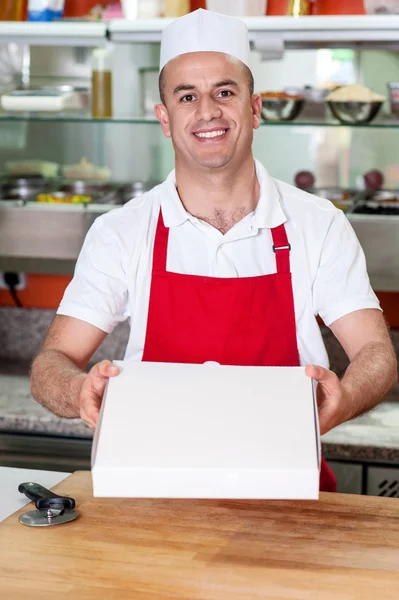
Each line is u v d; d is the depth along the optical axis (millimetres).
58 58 3064
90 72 3061
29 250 2848
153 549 1344
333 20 2490
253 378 1354
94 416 1379
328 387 1388
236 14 2566
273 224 1801
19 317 3033
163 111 1852
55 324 1802
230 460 1199
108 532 1398
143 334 1818
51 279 3025
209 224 1802
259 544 1359
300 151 2975
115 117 2895
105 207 2779
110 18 2852
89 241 1856
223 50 1694
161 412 1276
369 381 1568
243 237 1793
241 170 1764
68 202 2885
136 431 1242
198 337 1775
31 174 3115
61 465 2496
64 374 1563
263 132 2979
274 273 1801
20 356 3057
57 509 1460
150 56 2986
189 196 1801
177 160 1794
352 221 2652
